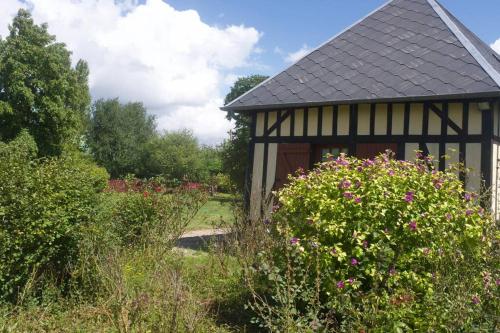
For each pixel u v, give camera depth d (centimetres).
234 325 481
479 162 782
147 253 669
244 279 520
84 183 589
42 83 2656
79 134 3266
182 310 410
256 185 1010
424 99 805
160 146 4650
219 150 3022
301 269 432
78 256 543
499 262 396
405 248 434
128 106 5450
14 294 502
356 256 428
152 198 807
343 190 465
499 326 363
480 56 854
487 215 465
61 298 511
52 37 2781
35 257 510
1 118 2573
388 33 1049
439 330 370
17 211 502
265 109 1003
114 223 691
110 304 464
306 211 477
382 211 435
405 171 480
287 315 401
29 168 543
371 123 888
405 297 390
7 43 2655
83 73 3844
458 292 366
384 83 883
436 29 991
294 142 971
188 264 697
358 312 389
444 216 440
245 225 707
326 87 943
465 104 802
